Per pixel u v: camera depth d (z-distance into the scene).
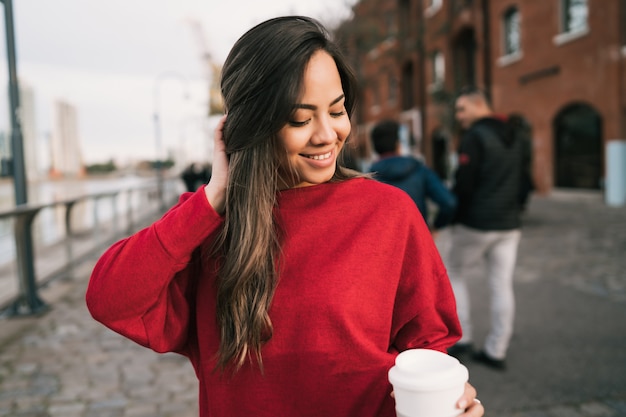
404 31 21.55
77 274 6.85
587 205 14.05
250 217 0.99
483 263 6.67
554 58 16.45
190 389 3.31
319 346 0.99
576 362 3.48
